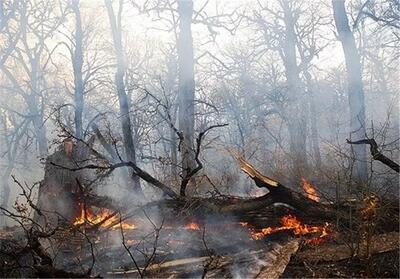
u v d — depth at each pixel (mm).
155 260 6160
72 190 8422
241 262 5746
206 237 6895
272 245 6434
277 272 5020
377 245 5469
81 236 6707
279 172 13414
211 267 5605
